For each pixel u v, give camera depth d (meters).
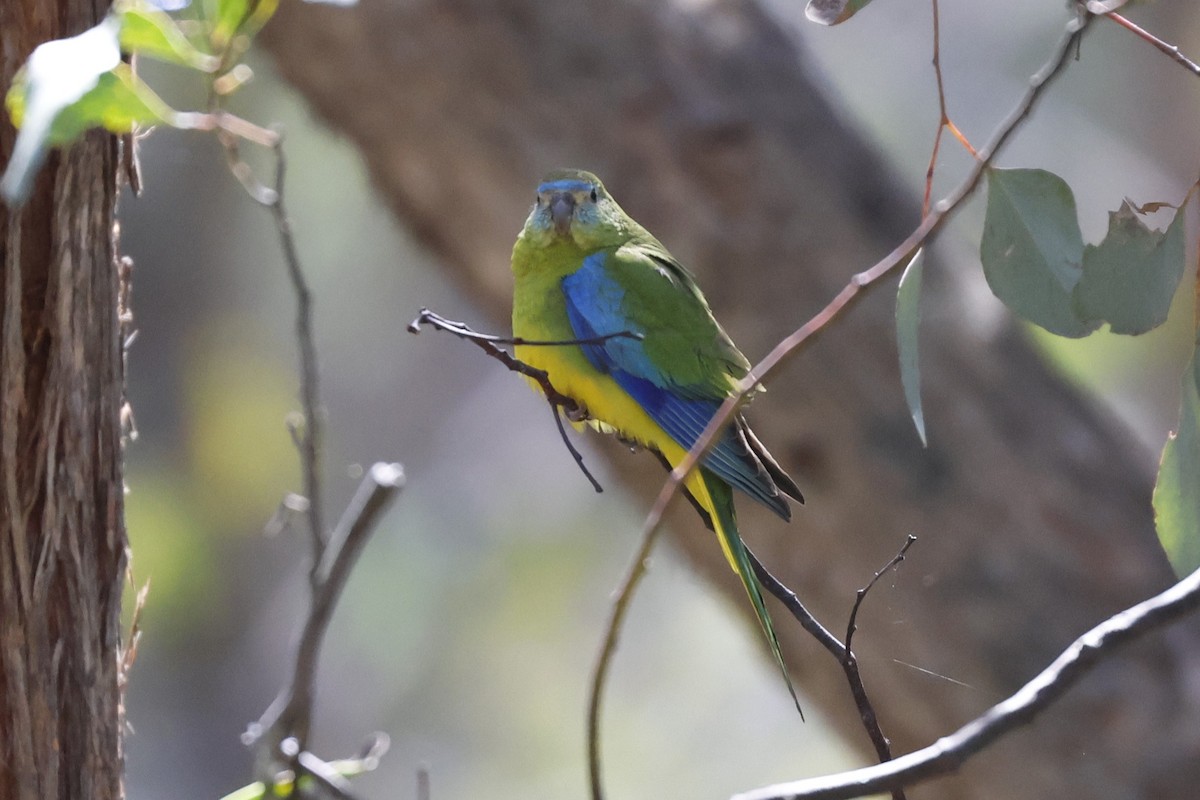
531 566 24.14
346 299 24.94
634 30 11.34
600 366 8.29
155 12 4.96
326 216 23.19
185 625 24.28
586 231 8.59
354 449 25.84
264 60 12.08
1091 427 10.99
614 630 4.14
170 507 23.88
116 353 5.61
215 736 24.55
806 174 11.12
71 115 4.60
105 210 5.49
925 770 3.88
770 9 11.88
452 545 24.86
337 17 11.43
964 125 23.38
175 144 22.72
